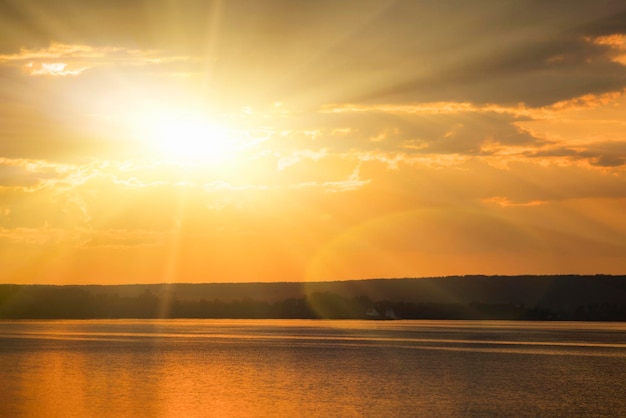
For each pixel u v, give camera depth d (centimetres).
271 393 5494
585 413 4722
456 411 4759
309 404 4981
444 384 6081
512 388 5850
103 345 10775
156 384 5997
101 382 6112
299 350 9894
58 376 6531
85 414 4553
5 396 5247
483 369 7344
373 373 6912
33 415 4516
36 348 10050
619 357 8894
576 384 6122
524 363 8025
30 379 6291
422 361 8225
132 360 8200
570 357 8894
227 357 8662
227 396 5325
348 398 5256
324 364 7800
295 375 6712
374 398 5266
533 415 4659
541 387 5916
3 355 8806
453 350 9969
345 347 10506
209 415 4550
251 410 4741
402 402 5097
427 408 4856
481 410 4806
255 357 8688
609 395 5475
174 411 4678
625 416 4634
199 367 7425
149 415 4541
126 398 5197
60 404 4906
